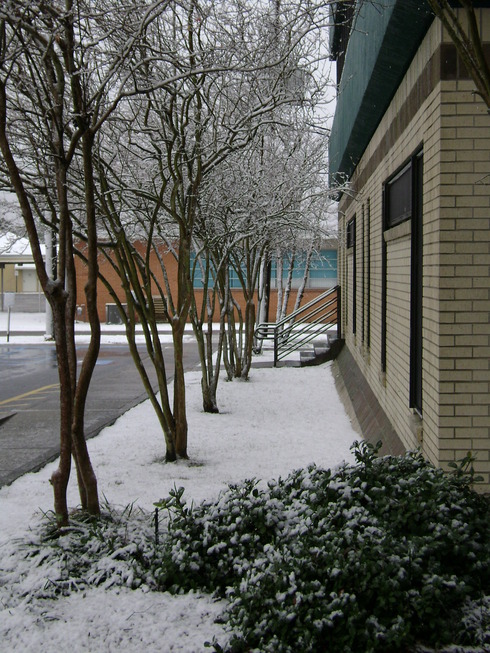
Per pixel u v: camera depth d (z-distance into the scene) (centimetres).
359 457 525
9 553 524
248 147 1129
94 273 586
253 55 809
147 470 811
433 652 390
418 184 713
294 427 1058
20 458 915
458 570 436
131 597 463
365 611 386
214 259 1209
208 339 1195
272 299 3497
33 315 4306
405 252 771
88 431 1056
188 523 502
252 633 384
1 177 707
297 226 1265
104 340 2780
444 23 395
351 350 1573
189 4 732
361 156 1300
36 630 425
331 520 460
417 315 711
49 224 640
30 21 564
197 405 1253
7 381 1759
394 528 453
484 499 512
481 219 567
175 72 736
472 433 572
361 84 915
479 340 570
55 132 625
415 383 712
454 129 567
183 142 815
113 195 955
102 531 546
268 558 435
